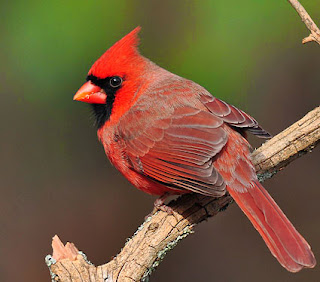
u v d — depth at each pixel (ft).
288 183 41.68
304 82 39.47
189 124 25.44
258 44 35.35
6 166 42.52
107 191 42.32
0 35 35.58
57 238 24.00
